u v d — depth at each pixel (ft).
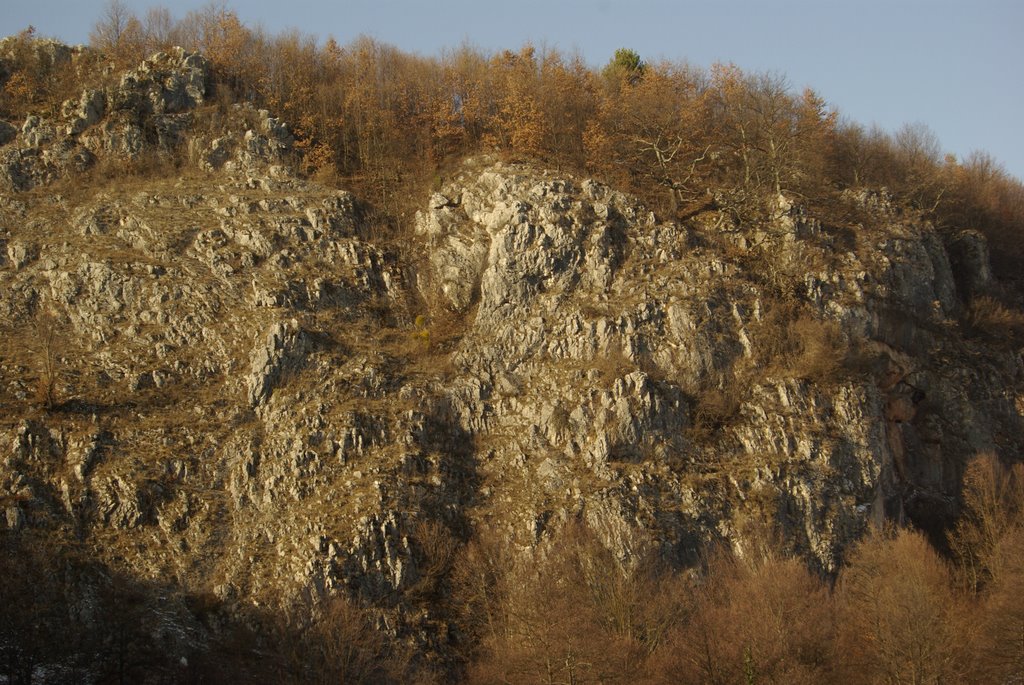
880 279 289.74
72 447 225.15
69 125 298.35
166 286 258.37
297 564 213.46
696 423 247.29
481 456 242.78
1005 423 291.58
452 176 305.94
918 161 355.77
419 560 219.00
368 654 198.39
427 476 232.94
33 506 214.69
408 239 288.10
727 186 311.27
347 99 323.78
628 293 266.57
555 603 200.34
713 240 287.28
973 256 331.77
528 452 241.76
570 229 273.54
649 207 288.71
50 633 197.47
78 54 328.90
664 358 255.70
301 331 249.34
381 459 232.32
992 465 263.49
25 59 320.29
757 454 243.81
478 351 258.37
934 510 263.70
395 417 240.32
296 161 307.58
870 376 264.11
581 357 255.91
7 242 270.46
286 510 224.33
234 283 261.85
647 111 318.86
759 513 232.12
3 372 237.86
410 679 198.39
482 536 226.79
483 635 211.41
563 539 222.28
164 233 270.05
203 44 346.95
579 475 235.61
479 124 328.70
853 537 236.22
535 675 188.55
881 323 281.74
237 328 253.65
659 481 235.81
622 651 190.29
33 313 255.91
